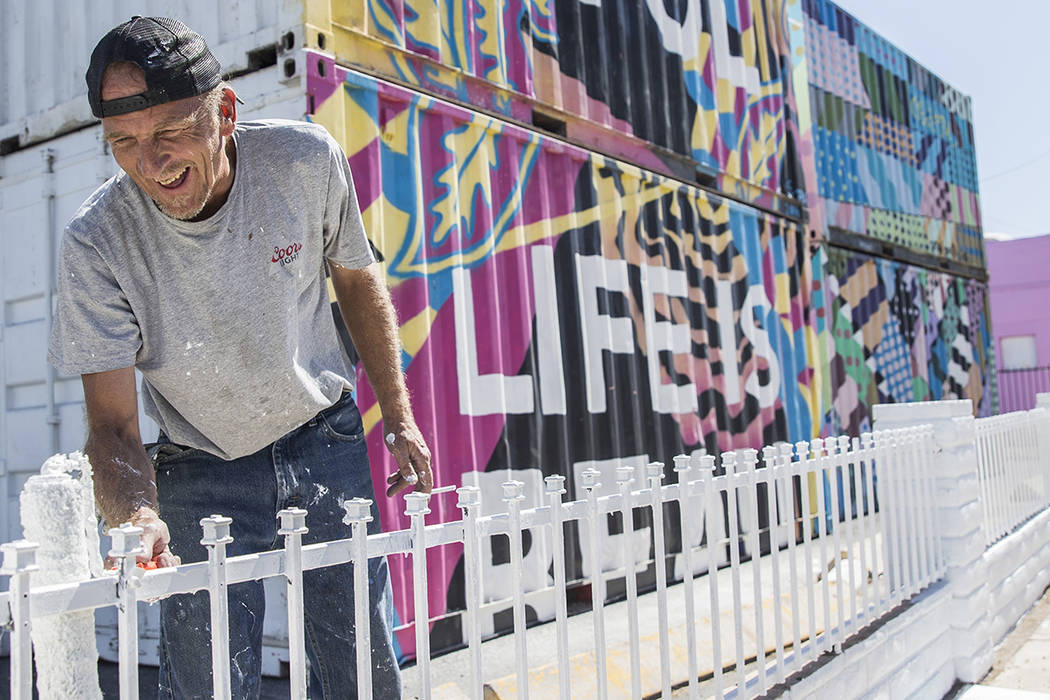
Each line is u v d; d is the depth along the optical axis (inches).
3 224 157.5
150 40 58.6
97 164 145.5
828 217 289.1
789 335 246.7
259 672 71.5
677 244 203.3
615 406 174.4
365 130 130.7
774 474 109.3
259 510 73.8
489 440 145.2
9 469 154.0
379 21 135.3
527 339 155.4
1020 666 165.3
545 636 142.2
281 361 71.3
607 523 167.9
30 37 157.9
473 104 152.0
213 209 67.3
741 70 239.6
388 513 125.6
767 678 106.8
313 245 74.7
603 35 187.8
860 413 289.6
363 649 59.4
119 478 61.8
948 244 386.0
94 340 65.4
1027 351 717.3
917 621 141.4
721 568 197.5
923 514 152.9
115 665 138.4
